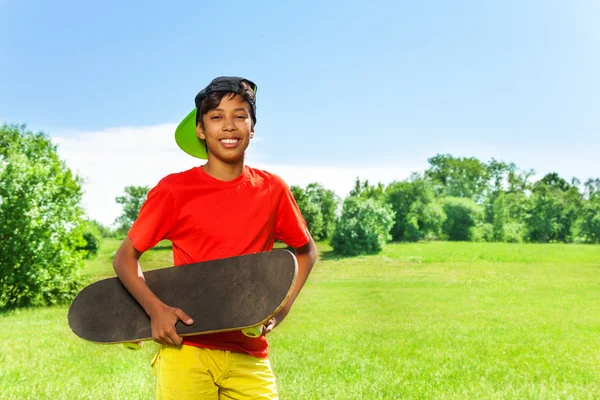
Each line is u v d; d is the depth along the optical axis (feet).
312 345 28.96
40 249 55.88
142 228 7.34
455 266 97.66
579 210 140.56
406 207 152.76
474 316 43.68
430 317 43.01
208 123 7.53
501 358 25.86
